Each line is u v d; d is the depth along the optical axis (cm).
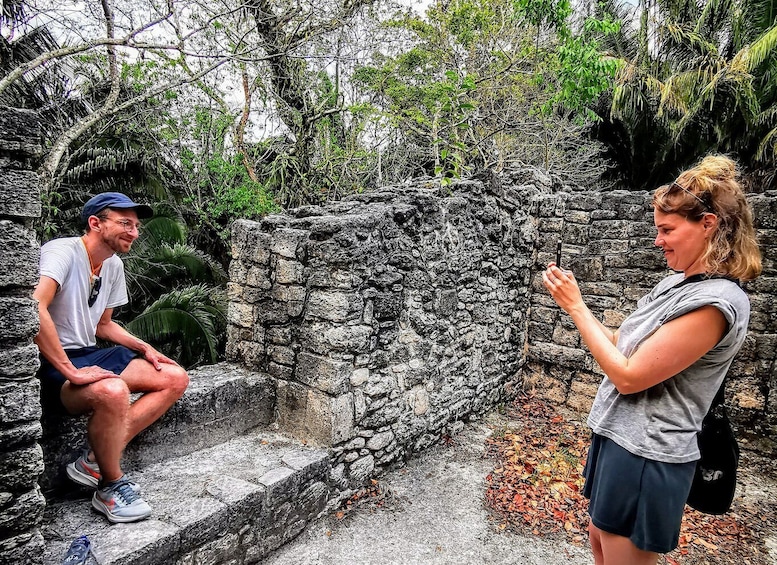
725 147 1023
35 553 157
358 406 312
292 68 700
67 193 616
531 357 518
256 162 782
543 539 283
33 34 530
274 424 330
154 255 617
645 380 128
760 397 399
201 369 343
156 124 706
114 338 252
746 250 126
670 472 129
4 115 139
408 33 849
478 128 859
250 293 346
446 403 402
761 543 293
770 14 973
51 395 215
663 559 274
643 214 441
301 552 262
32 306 152
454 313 404
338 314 291
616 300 459
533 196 505
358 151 812
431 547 272
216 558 226
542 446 400
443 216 383
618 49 1088
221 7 576
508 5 848
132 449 258
